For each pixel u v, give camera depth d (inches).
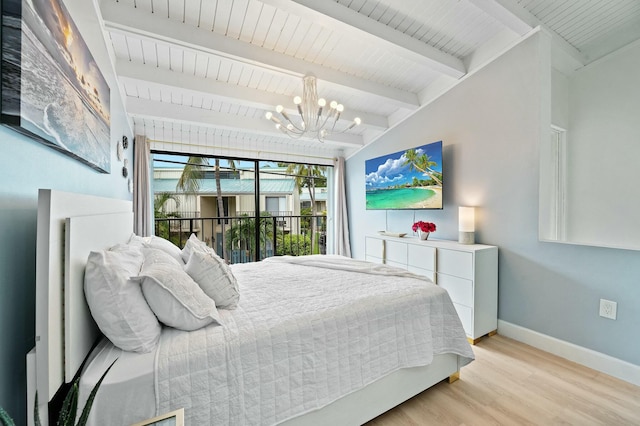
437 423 59.1
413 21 92.6
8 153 31.5
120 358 38.9
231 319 50.8
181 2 75.8
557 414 61.6
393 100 128.1
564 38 106.1
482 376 76.0
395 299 63.9
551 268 89.9
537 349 91.7
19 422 34.4
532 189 94.5
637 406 63.9
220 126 134.5
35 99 33.7
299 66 103.0
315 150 187.6
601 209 116.1
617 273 76.1
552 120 119.1
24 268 35.2
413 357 62.7
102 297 39.5
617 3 89.9
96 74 59.4
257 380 44.3
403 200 138.9
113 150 82.4
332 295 64.7
